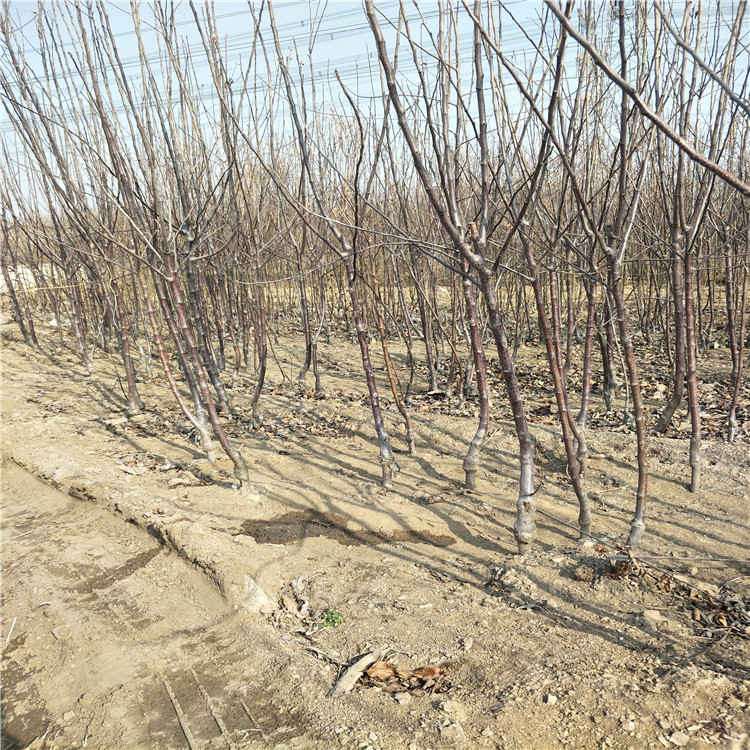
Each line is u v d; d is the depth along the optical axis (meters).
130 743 2.50
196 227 5.19
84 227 5.05
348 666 2.88
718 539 3.79
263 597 3.40
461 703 2.55
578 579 3.41
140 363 9.09
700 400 6.41
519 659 2.82
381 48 2.37
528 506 3.64
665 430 5.45
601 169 4.78
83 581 3.76
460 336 9.56
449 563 3.75
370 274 6.99
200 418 5.95
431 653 2.93
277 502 4.61
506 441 5.43
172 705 2.71
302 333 11.16
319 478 4.99
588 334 4.56
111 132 4.38
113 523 4.40
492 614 3.20
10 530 4.50
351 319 11.88
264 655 2.99
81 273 9.27
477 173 5.42
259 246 6.53
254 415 6.25
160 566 3.86
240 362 8.77
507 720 2.42
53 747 2.54
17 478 5.34
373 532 4.17
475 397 6.94
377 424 4.66
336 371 8.52
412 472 5.03
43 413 6.83
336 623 3.22
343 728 2.47
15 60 4.75
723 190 6.31
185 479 4.99
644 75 3.62
